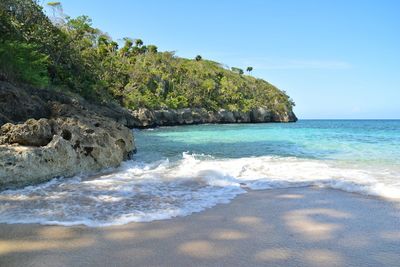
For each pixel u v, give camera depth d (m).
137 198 7.84
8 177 8.56
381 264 4.55
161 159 15.09
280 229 5.86
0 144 9.80
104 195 8.05
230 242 5.29
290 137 28.48
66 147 10.29
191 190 8.67
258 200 7.73
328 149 18.56
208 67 118.62
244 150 18.75
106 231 5.73
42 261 4.61
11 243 5.20
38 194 8.09
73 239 5.38
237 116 90.69
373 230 5.78
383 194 8.06
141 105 57.81
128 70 72.25
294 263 4.57
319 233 5.66
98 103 44.56
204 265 4.50
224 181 9.69
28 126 10.30
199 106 80.62
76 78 43.94
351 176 10.27
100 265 4.49
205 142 24.11
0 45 21.36
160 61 94.62
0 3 31.14
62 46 41.91
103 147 12.08
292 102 121.38
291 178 10.09
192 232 5.71
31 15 37.78
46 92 21.34
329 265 4.51
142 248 5.05
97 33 75.62
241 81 117.19
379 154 15.96
